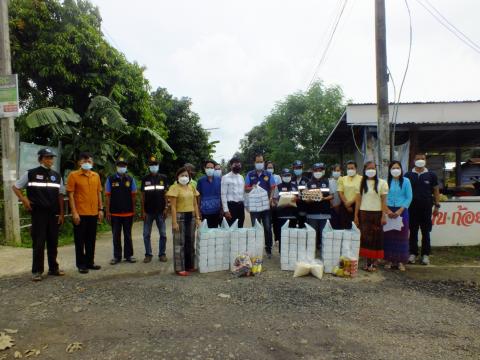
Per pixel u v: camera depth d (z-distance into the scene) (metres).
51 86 11.20
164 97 22.28
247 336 3.36
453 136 13.30
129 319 3.74
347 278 5.29
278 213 6.88
